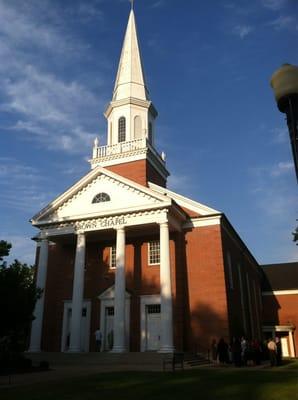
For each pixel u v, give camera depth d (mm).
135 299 33406
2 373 21812
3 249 28141
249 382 15062
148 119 43000
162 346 27984
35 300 25734
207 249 32969
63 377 19453
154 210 31484
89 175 34250
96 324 34156
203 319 31203
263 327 50938
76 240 36625
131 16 48625
